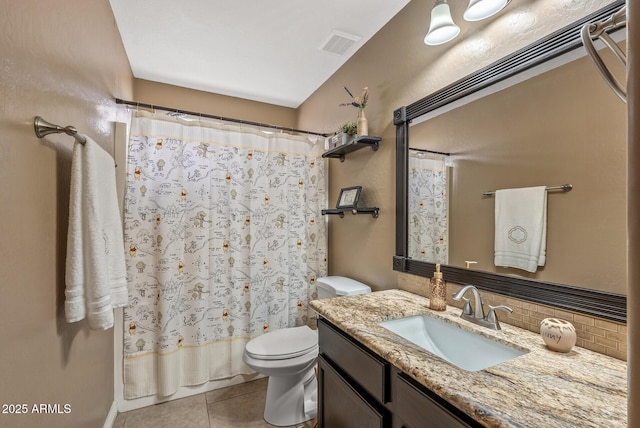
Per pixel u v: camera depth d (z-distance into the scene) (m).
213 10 1.72
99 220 1.10
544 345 0.92
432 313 1.24
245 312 2.30
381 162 1.86
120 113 1.99
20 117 0.78
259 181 2.36
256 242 2.33
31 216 0.85
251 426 1.76
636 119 0.35
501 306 1.06
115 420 1.81
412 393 0.82
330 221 2.57
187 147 2.11
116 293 1.27
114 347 1.87
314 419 1.78
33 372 0.86
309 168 2.58
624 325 0.82
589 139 0.89
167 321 1.98
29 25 0.82
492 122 1.18
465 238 1.30
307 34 1.94
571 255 0.93
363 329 1.06
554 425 0.56
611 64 0.85
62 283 1.06
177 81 2.59
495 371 0.76
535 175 1.03
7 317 0.73
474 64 1.27
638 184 0.35
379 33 1.89
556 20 0.99
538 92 1.03
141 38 1.99
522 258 1.07
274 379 1.82
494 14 1.17
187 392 2.08
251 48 2.10
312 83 2.64
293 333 2.00
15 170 0.76
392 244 1.76
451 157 1.37
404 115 1.62
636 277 0.35
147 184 1.98
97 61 1.45
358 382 1.07
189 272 2.10
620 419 0.58
